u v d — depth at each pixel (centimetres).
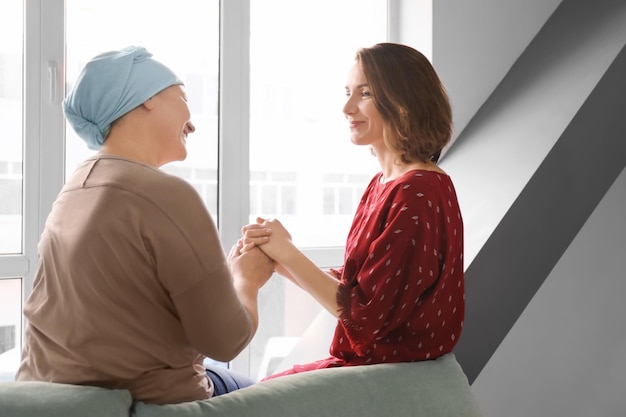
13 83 219
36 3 217
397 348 170
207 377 160
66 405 128
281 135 262
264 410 145
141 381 140
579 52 250
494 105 268
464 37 269
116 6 231
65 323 139
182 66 242
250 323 149
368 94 179
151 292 137
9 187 219
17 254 220
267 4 257
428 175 170
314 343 230
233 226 249
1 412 125
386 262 162
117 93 147
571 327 307
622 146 235
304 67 265
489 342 210
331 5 269
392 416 155
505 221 210
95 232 135
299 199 266
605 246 314
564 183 222
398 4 277
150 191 136
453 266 172
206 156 247
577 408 310
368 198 188
